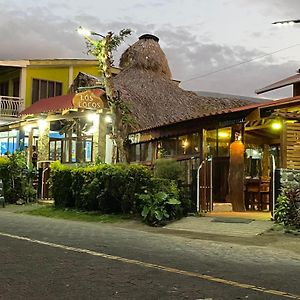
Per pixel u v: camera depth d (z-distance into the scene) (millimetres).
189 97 23156
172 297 5184
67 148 22062
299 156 12852
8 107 25938
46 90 27234
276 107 13391
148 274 6340
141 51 24297
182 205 13742
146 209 12891
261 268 7102
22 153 21234
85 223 13195
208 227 11875
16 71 27172
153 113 20766
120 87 21281
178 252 8328
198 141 15539
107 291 5383
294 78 18641
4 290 5332
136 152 18906
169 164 14750
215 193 16328
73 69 28047
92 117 20469
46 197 19031
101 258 7426
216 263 7355
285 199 11922
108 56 17453
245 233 11047
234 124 14273
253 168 17469
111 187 14539
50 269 6480
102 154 20094
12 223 12219
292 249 9195
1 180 18156
